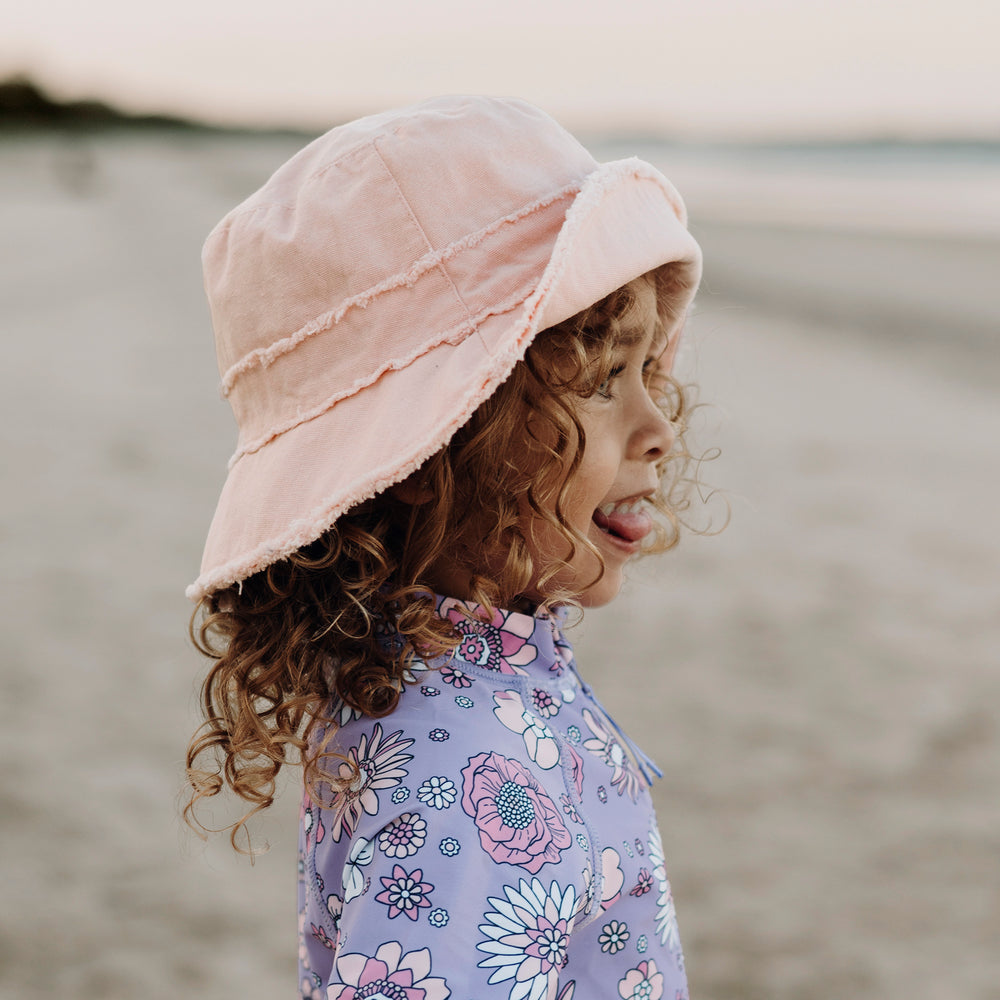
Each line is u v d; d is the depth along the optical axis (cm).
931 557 509
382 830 77
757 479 634
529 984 70
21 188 3712
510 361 83
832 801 308
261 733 97
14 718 345
